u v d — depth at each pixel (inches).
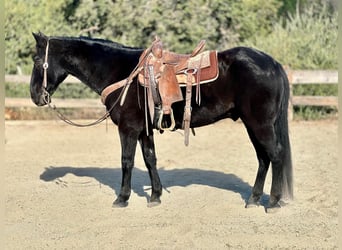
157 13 528.1
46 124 443.5
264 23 560.4
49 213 220.1
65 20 542.0
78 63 224.5
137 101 213.6
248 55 205.9
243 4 548.7
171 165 306.8
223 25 544.1
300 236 190.7
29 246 184.9
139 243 186.1
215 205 225.3
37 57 223.5
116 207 224.4
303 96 455.8
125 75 220.2
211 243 185.3
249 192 245.1
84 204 231.3
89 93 506.3
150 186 258.7
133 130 216.4
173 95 207.2
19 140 383.2
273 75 202.8
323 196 238.1
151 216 213.3
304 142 366.6
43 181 271.9
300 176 276.2
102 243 186.5
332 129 413.1
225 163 309.6
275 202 213.3
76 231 198.5
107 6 530.9
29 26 523.2
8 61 514.9
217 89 207.2
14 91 499.5
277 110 204.5
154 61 210.7
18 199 239.5
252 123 204.2
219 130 420.8
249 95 202.1
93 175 284.0
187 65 209.8
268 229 197.5
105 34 533.6
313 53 493.0
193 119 212.8
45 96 224.7
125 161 219.1
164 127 216.1
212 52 211.8
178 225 202.2
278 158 206.8
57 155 335.9
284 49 499.8
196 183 263.3
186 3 532.4
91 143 374.3
